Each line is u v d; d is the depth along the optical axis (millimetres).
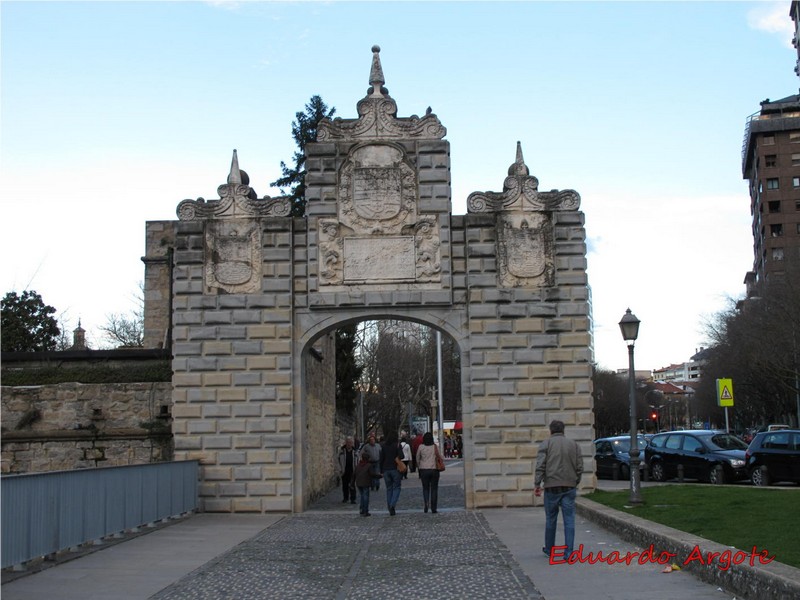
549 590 12742
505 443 26250
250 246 27078
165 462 23094
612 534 18281
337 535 20562
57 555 16516
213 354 26672
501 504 26094
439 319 26734
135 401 28719
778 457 29484
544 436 26266
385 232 26922
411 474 53469
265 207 27297
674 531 15242
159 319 37500
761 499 20250
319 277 26812
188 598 12820
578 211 27000
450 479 48219
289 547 18359
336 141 27266
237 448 26344
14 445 28250
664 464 34875
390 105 27406
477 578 13984
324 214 27047
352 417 56219
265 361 26547
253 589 13453
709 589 12281
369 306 26625
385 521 23703
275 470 26188
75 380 29094
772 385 71188
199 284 26969
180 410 26500
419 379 82875
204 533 20922
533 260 26844
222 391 26531
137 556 16906
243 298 26797
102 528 18219
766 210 104688
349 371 50906
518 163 27438
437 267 26750
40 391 28859
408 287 26750
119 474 19391
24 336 57750
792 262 57156
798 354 54906
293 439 26406
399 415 79062
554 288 26688
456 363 95438
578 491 26156
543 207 27078
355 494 32594
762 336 57344
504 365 26484
